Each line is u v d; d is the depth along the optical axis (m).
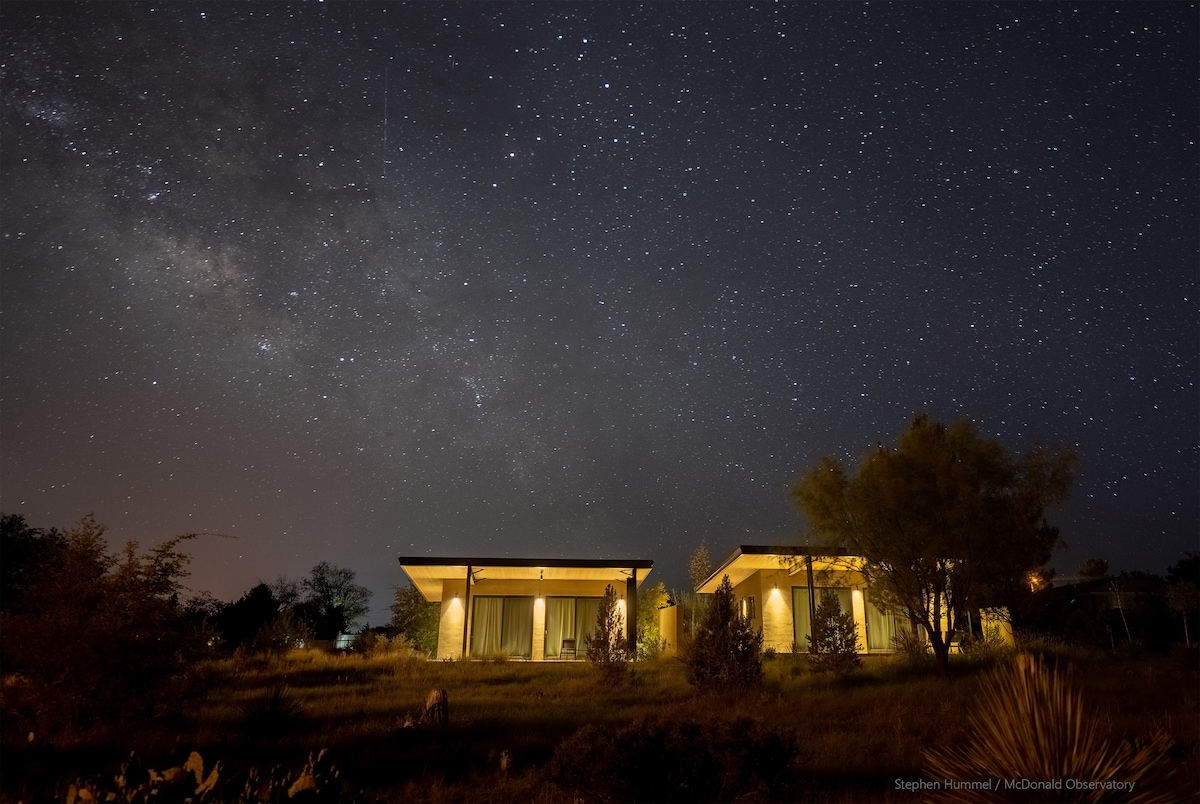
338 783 5.04
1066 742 4.77
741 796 7.33
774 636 25.47
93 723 11.13
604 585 27.58
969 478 18.28
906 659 20.03
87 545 11.91
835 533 19.30
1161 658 20.69
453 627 26.64
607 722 12.70
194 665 12.79
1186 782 6.29
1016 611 20.89
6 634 10.95
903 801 7.30
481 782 8.45
